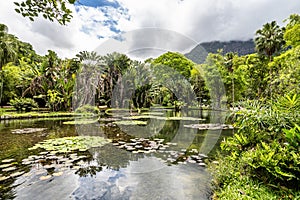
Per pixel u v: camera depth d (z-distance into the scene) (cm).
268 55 1520
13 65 1712
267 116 189
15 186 206
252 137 200
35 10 131
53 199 180
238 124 224
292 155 148
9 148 363
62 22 140
